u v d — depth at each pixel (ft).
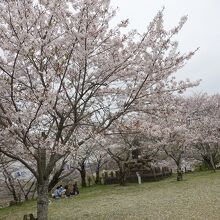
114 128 35.60
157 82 34.50
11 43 29.19
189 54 33.58
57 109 32.86
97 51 33.47
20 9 29.63
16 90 30.99
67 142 33.35
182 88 35.32
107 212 43.57
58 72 31.09
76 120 33.37
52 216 45.60
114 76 34.12
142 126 34.19
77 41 30.71
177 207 40.60
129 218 38.01
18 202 71.46
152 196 53.83
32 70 32.96
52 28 31.78
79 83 34.47
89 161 97.19
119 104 36.70
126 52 32.89
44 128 34.76
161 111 35.22
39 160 31.45
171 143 65.77
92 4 30.32
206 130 92.63
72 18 31.01
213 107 105.60
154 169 89.10
